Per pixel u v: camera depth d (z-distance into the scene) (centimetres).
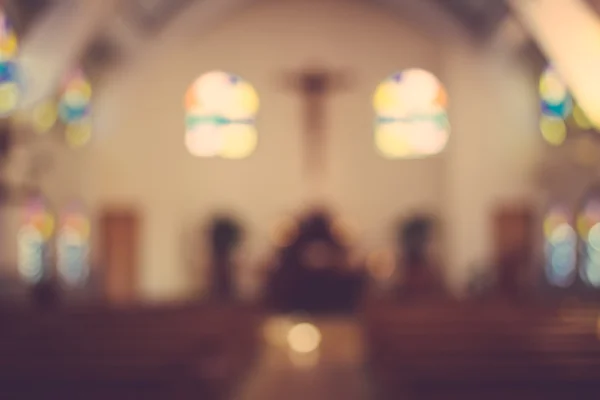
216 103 2208
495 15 1905
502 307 1077
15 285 1553
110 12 1712
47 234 1805
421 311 980
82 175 2009
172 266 2098
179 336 599
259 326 1317
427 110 2197
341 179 2208
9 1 1516
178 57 2178
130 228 2058
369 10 2214
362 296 1864
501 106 2041
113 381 381
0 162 1473
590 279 1778
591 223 1786
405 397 378
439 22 2062
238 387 857
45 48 1611
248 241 2169
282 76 1911
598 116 1445
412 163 2205
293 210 2188
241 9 2209
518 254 1866
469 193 2058
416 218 2111
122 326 745
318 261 1864
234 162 2205
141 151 2069
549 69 1959
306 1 2217
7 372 393
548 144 1964
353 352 1190
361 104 2216
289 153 2200
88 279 2025
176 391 383
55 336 598
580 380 378
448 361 420
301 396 812
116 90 2036
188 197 2188
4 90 1595
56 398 386
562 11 1359
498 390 379
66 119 1905
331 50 2217
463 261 2064
